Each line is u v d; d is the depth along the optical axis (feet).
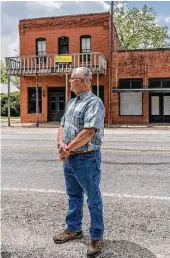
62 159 12.67
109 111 92.07
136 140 48.70
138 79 91.81
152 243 13.32
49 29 96.94
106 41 92.99
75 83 12.69
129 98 92.48
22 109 98.99
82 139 12.14
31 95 98.63
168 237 13.91
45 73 88.58
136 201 18.76
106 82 93.15
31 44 98.37
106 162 29.91
